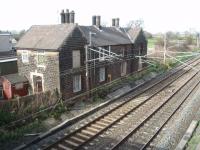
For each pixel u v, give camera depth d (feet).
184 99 87.10
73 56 85.46
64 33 84.12
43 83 86.33
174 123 65.62
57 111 73.51
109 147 52.90
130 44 125.70
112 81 108.78
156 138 57.21
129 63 127.44
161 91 99.50
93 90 92.22
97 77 100.01
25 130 61.52
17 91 89.61
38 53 85.25
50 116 70.59
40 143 55.47
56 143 53.98
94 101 85.66
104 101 85.92
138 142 55.11
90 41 92.43
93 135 57.06
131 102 84.48
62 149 52.11
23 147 53.16
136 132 60.18
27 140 56.75
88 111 73.36
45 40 86.38
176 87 105.70
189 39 299.79
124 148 52.44
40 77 87.81
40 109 71.51
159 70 144.05
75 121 67.72
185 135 57.36
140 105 80.79
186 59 190.49
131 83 111.75
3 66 104.06
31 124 64.75
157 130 60.18
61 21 97.25
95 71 98.22
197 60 192.34
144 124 65.00
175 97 90.84
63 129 62.69
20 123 64.85
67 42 81.87
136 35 131.44
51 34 88.12
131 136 58.03
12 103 65.46
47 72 83.97
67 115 72.18
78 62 88.02
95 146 53.26
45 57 83.15
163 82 116.16
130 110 73.97
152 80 121.60
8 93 89.40
